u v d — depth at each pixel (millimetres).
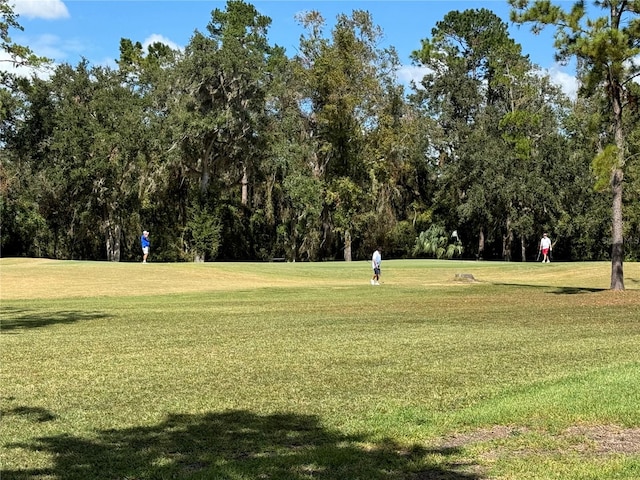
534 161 55719
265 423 7262
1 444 6582
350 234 57312
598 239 57312
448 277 37125
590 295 23797
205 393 8680
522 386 8773
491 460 5977
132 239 55375
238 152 53844
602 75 23203
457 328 15070
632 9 23344
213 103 52031
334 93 55000
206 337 13805
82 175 50781
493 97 64250
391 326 15500
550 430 6832
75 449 6414
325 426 7125
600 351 11531
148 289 27969
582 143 55500
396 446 6438
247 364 10672
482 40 64500
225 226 56000
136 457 6160
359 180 56844
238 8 59531
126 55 69812
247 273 36250
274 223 58094
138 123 50719
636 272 35281
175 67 51469
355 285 30953
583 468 5684
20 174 53594
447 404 7973
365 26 56969
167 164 50281
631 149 45812
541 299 22844
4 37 18594
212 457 6141
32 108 54344
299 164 53750
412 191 64188
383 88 57594
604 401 7754
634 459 5883
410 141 57375
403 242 60906
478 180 57312
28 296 24875
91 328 15492
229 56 50281
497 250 66062
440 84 63344
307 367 10375
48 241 57188
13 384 9281
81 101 54312
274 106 56375
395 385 9031
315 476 5605
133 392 8773
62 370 10273
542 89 58375
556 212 56750
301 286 30203
